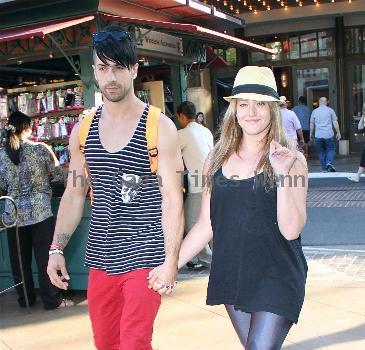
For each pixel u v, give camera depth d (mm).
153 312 2949
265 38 17562
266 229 2709
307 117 15578
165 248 2955
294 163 2715
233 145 2914
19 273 5590
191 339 4500
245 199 2744
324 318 4777
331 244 7426
